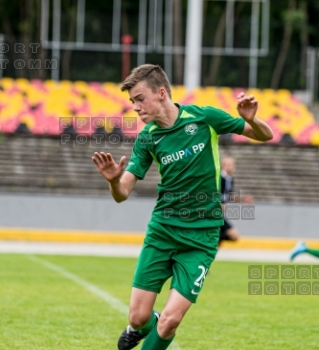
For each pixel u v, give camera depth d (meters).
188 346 25.28
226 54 104.50
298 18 131.00
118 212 76.69
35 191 82.19
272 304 35.94
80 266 51.00
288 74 108.44
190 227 20.06
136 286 20.20
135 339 21.19
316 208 78.50
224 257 62.50
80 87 97.12
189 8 89.12
